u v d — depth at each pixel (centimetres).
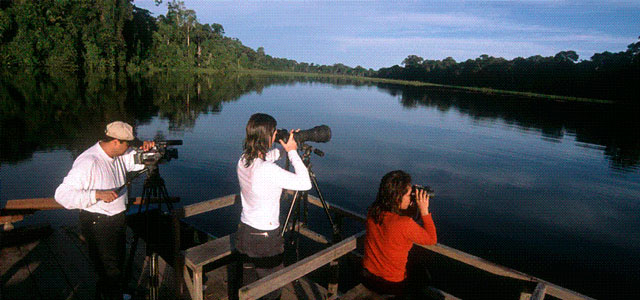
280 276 198
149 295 292
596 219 807
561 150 1741
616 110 5166
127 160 277
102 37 5159
